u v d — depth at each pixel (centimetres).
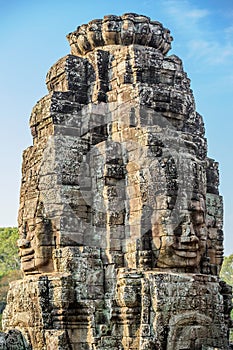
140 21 1733
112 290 1520
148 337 1430
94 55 1705
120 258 1550
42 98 1684
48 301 1496
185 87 1706
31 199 1647
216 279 1593
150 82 1655
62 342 1448
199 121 1752
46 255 1579
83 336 1494
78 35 1780
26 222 1653
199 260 1596
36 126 1697
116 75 1670
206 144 1772
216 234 1789
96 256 1545
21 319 1558
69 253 1517
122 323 1481
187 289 1498
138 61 1644
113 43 1747
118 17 1741
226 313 1675
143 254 1516
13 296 1617
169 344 1445
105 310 1517
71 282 1498
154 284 1453
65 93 1666
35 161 1659
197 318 1505
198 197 1596
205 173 1656
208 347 1490
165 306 1454
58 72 1725
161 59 1680
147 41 1738
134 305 1463
